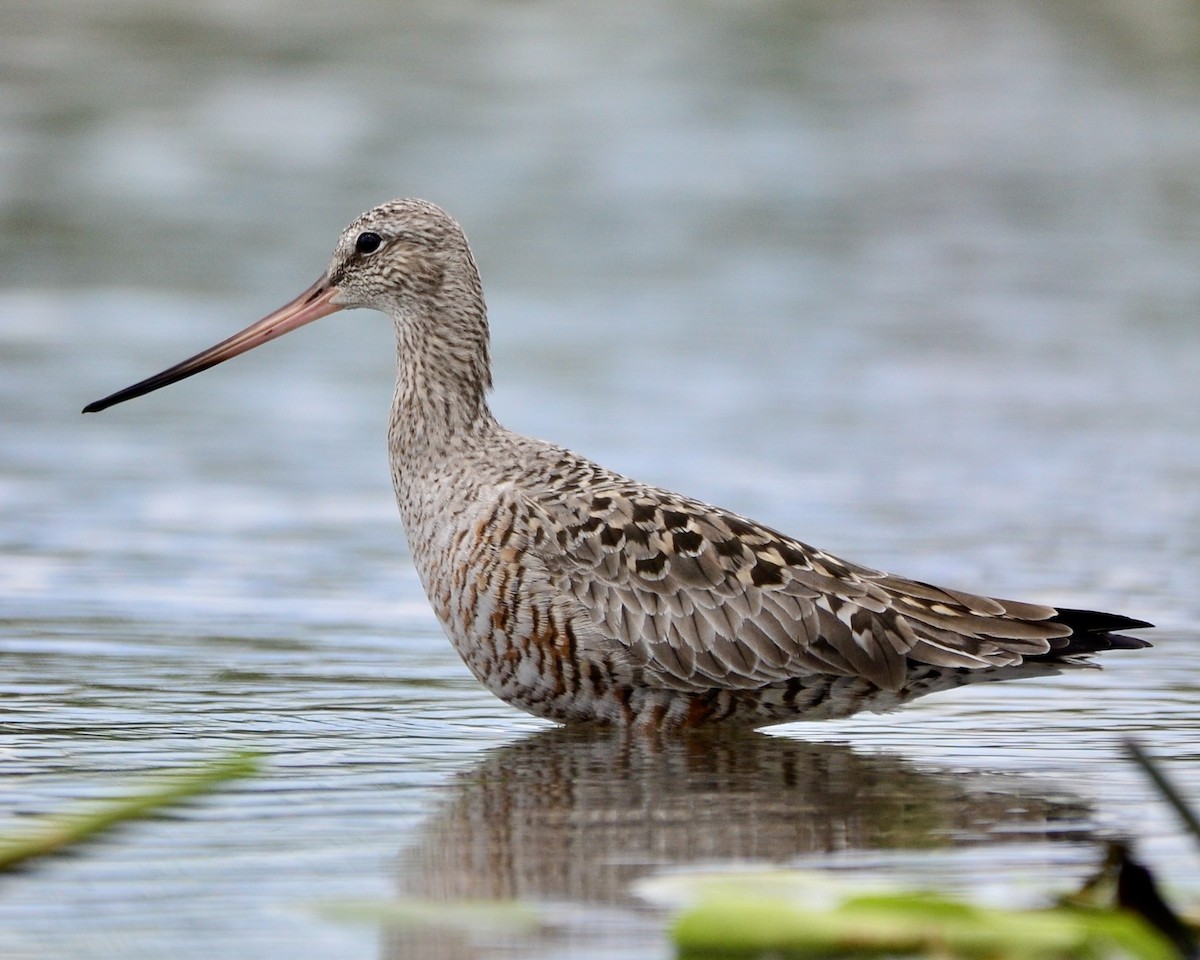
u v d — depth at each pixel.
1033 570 14.78
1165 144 32.19
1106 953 7.69
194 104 32.19
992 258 26.64
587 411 19.84
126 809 8.13
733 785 10.29
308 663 12.58
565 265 25.92
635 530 11.35
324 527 16.14
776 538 11.52
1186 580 14.55
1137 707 11.83
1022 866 8.92
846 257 26.61
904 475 17.78
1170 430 19.56
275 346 23.00
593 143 31.28
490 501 11.47
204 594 14.15
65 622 13.35
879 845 9.25
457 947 7.85
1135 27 37.69
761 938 7.66
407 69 34.62
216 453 18.52
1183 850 9.17
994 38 37.16
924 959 7.66
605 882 8.66
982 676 11.29
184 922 8.10
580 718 11.51
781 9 38.41
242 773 8.33
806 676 11.26
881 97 34.00
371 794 9.97
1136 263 26.47
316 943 7.93
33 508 16.47
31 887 8.49
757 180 30.08
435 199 28.33
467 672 12.52
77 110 31.39
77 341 22.09
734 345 22.69
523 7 38.50
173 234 26.48
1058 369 21.94
